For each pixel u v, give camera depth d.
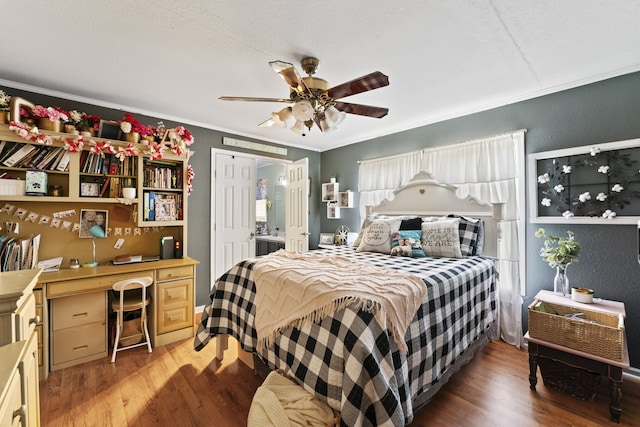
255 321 1.86
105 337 2.41
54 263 2.46
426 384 1.59
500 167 2.86
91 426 1.62
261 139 4.26
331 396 1.30
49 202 2.53
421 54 2.07
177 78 2.44
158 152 2.78
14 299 1.09
